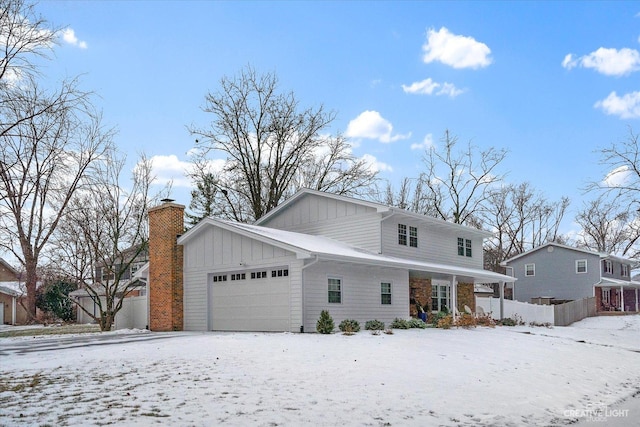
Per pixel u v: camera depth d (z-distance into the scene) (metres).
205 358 12.77
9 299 44.47
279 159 43.03
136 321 27.47
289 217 28.47
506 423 8.88
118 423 7.37
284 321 20.78
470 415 9.10
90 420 7.48
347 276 22.45
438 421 8.58
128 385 9.74
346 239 26.06
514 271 55.56
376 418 8.38
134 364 11.95
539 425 9.06
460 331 21.98
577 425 9.36
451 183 54.97
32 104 19.39
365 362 12.77
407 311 25.69
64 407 8.14
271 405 8.62
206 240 23.88
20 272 44.31
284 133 42.78
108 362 12.23
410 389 10.36
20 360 12.67
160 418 7.66
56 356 13.34
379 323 21.83
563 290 52.16
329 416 8.26
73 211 30.84
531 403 10.48
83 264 29.33
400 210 25.30
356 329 20.45
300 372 11.29
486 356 15.40
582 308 41.66
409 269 24.19
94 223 30.09
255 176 42.88
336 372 11.45
